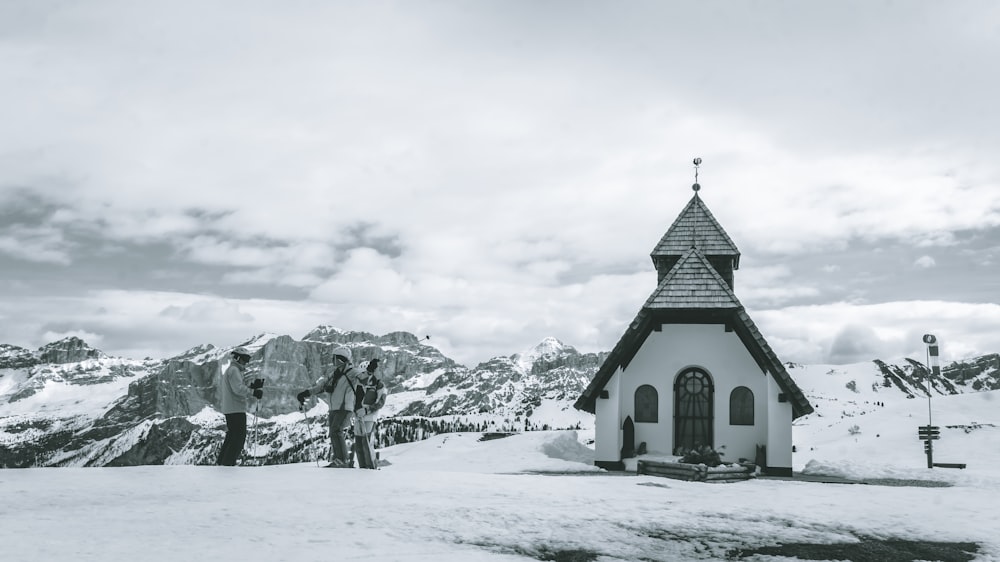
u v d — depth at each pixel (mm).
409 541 11797
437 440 55188
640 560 11594
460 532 12641
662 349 34250
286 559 10234
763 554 12102
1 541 10547
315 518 13117
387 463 37500
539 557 11523
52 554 9914
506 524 13391
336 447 21469
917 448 74875
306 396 21891
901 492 20156
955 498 18312
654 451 33719
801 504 16750
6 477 17625
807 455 76875
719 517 14773
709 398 33844
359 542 11484
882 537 13273
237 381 20625
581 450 42156
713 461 26344
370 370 22125
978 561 11836
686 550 12234
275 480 17891
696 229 38906
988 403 111750
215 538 11281
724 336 33875
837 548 12477
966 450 72375
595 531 13148
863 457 72688
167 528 11867
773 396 32188
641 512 15070
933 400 117625
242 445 20844
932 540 13078
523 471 31750
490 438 53062
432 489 17219
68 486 16234
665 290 33969
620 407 34094
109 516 12773
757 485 23094
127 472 18797
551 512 14680
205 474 18719
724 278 38344
